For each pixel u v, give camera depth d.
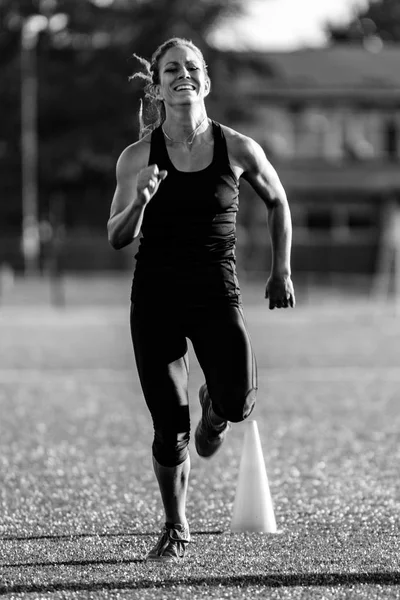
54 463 22.75
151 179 13.00
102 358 48.94
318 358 47.78
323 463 22.55
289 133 156.50
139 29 145.62
